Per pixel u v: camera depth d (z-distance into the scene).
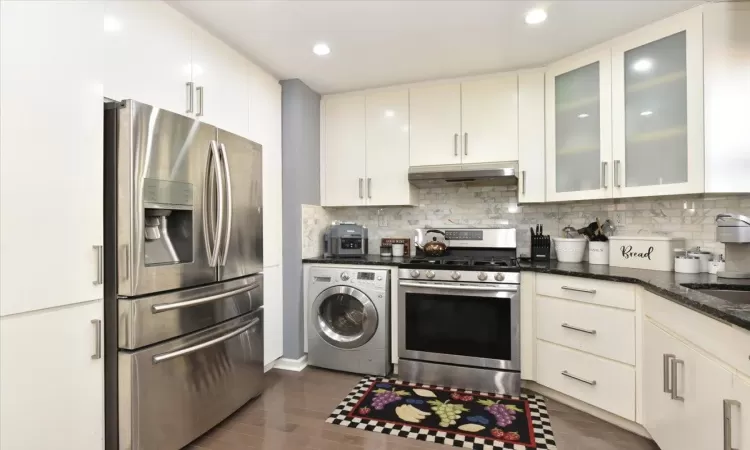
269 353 2.65
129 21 1.68
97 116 1.44
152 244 1.71
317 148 3.16
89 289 1.41
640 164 2.11
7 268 1.17
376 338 2.64
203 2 1.86
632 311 1.87
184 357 1.75
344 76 2.80
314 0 1.84
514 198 2.99
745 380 1.10
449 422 2.04
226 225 1.94
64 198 1.32
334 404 2.25
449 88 2.85
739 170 1.81
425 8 1.92
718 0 1.82
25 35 1.21
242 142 2.14
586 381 2.06
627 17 1.99
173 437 1.68
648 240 2.18
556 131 2.54
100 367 1.46
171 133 1.67
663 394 1.61
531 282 2.37
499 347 2.38
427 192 3.22
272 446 1.83
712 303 1.27
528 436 1.90
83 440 1.39
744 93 1.81
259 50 2.38
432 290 2.50
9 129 1.17
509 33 2.17
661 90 2.01
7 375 1.17
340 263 2.77
